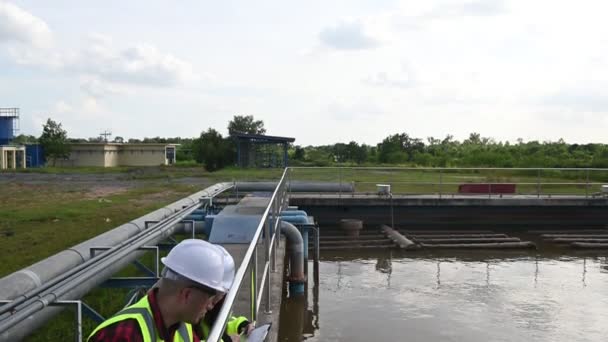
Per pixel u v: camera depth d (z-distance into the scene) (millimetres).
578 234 18953
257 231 5117
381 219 19641
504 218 20000
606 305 11086
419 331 9367
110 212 17328
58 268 5727
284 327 9539
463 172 40594
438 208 19734
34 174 41156
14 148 52875
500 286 12539
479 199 19531
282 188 13539
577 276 13609
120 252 5867
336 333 9258
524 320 10070
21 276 5113
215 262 2223
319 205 19141
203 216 11539
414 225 19766
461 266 14672
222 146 42906
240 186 19234
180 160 68062
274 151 41031
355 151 54844
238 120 55000
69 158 58250
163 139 94625
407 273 13781
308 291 11984
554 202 19703
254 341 2766
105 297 7926
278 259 9328
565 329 9617
